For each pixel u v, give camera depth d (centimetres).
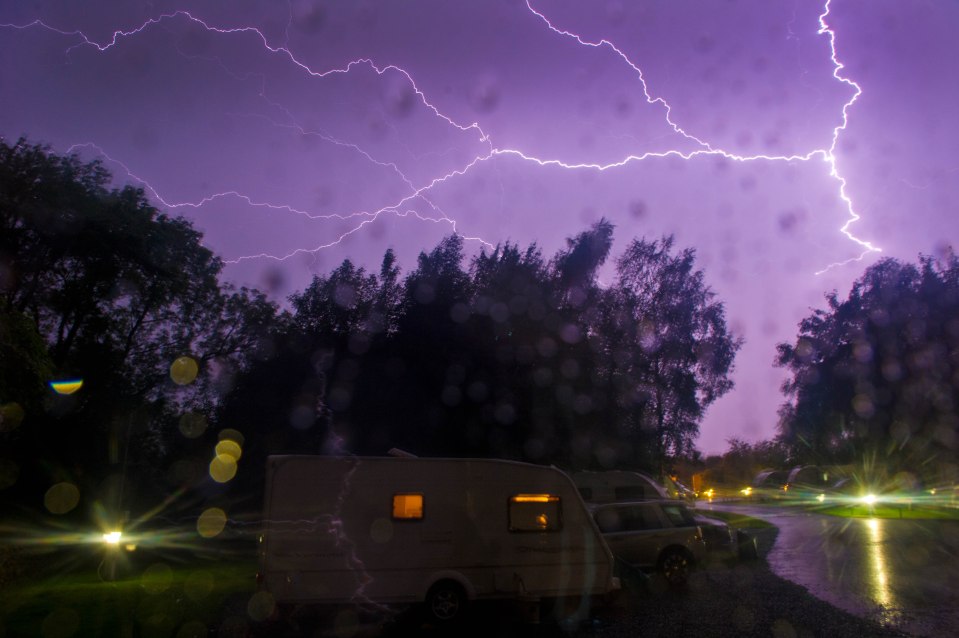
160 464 3569
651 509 1469
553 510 1152
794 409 4425
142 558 2059
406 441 2281
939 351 3575
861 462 4106
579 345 2536
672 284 3466
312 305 2764
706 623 1026
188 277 3144
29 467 2534
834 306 4197
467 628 1091
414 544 1103
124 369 3225
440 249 2603
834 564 1589
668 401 3381
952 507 3512
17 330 1499
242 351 3519
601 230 2948
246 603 1257
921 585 1289
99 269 2653
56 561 1881
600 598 1209
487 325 2431
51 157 2494
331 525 1090
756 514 3394
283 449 2655
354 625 1114
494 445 2261
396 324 2527
